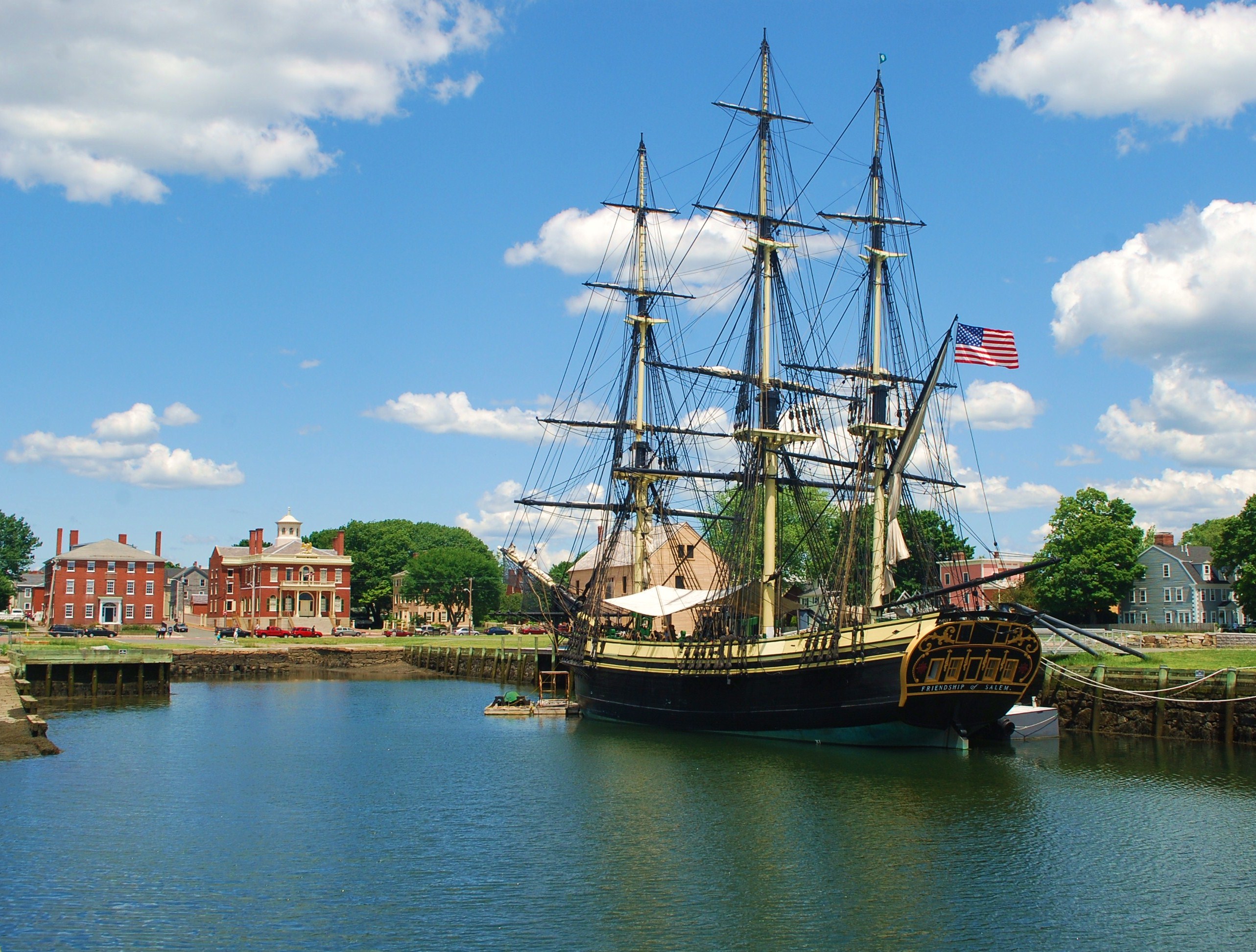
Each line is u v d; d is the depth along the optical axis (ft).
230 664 410.11
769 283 215.92
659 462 257.34
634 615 248.52
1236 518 340.59
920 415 187.42
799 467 226.17
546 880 105.19
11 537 634.84
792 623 230.27
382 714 250.98
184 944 87.76
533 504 272.51
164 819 130.21
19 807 136.46
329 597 565.53
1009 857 111.86
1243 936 90.12
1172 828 122.62
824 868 108.68
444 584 593.42
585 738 201.57
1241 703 168.25
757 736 192.95
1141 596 419.95
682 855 113.70
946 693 165.37
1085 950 87.45
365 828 126.31
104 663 295.07
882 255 210.18
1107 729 188.24
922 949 87.56
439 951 86.69
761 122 221.25
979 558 379.14
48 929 90.68
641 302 264.31
